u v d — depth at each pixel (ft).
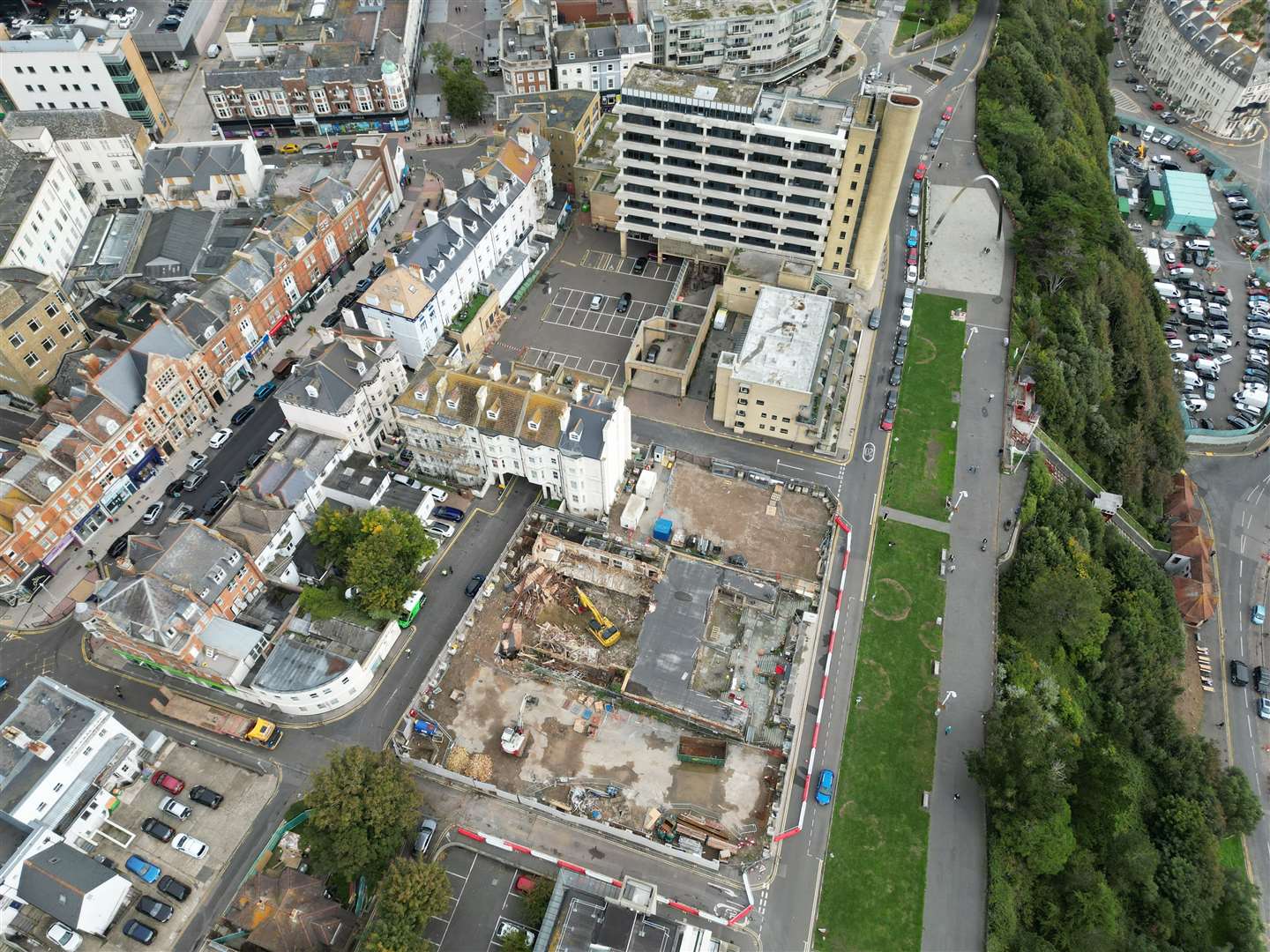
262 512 405.18
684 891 336.49
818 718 379.76
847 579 428.56
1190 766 425.28
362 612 396.16
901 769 370.32
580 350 529.04
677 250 565.12
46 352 481.05
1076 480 508.12
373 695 388.37
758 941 327.06
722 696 382.42
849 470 472.03
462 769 360.48
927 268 577.02
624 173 530.27
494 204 536.01
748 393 460.96
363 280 574.56
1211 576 532.73
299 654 377.30
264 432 489.26
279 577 411.13
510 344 533.14
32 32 617.21
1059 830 343.05
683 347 524.52
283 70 651.66
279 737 376.07
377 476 441.27
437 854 344.69
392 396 476.54
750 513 451.94
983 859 348.18
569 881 313.53
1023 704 371.35
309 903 318.24
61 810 333.01
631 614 416.26
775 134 480.23
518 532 437.58
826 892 338.54
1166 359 631.56
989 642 409.28
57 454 421.18
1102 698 443.32
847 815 357.00
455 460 454.40
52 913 316.81
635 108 494.59
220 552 383.04
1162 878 383.65
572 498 443.32
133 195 617.21
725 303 540.93
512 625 406.62
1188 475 593.01
